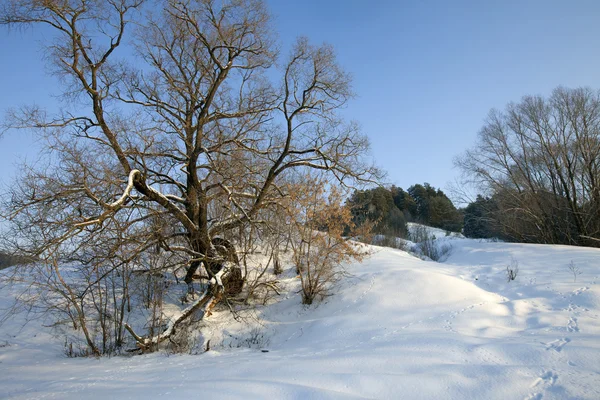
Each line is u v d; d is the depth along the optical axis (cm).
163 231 1393
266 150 1642
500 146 3422
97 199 1132
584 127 3100
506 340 903
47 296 1293
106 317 1286
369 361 798
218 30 1360
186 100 1510
